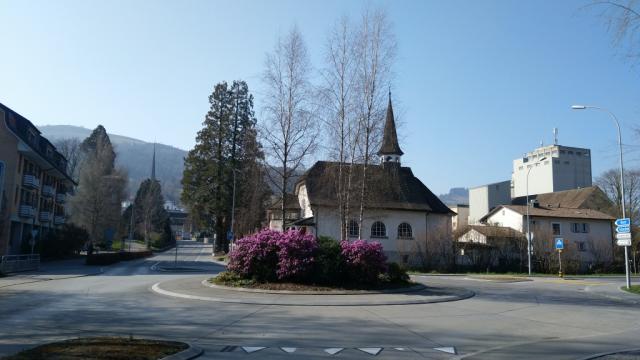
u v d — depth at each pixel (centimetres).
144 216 10019
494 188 8444
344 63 3123
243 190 5794
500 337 1160
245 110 6122
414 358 926
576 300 2069
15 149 4556
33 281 2503
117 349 863
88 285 2277
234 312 1456
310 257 2058
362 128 3114
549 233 5175
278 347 994
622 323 1427
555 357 932
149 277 2838
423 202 5112
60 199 6756
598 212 6375
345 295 1900
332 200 4725
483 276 3997
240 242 2147
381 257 2128
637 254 5541
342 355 937
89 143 9025
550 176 9825
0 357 802
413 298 1830
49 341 993
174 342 963
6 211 4366
